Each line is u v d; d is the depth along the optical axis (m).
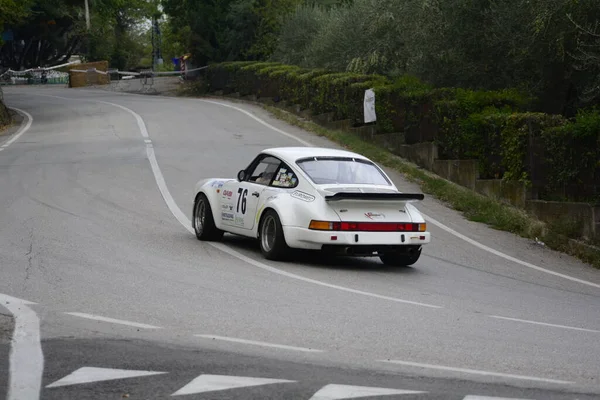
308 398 6.09
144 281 10.95
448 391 6.41
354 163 13.80
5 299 9.49
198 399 6.04
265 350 7.55
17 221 15.79
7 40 80.50
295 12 49.66
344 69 37.62
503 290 12.34
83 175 22.34
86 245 13.65
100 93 58.69
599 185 17.27
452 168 23.11
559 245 17.03
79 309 9.13
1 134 34.09
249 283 11.18
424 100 25.30
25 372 6.65
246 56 55.72
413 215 13.18
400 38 32.19
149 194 19.86
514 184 19.86
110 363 6.93
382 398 6.14
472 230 18.14
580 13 19.97
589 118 17.58
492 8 23.75
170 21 63.16
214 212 14.74
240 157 26.30
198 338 7.93
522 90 24.11
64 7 79.88
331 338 8.19
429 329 8.87
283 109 40.88
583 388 6.72
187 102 47.09
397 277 12.69
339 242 12.58
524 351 8.05
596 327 9.78
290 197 13.09
